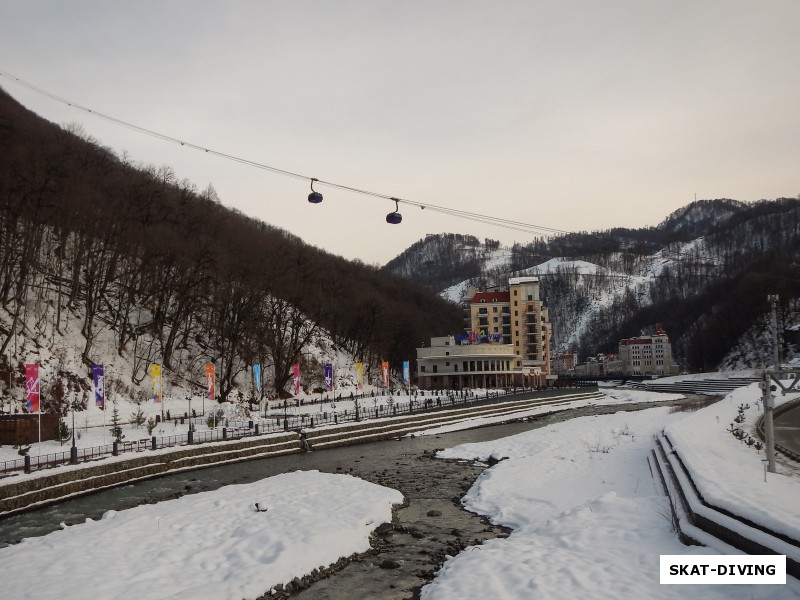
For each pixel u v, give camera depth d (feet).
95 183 346.95
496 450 171.73
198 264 302.04
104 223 295.48
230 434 188.24
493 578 61.16
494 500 108.78
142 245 311.88
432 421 255.91
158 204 358.02
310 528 83.92
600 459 136.87
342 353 444.96
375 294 571.69
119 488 131.64
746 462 98.84
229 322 326.24
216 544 78.18
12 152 286.87
